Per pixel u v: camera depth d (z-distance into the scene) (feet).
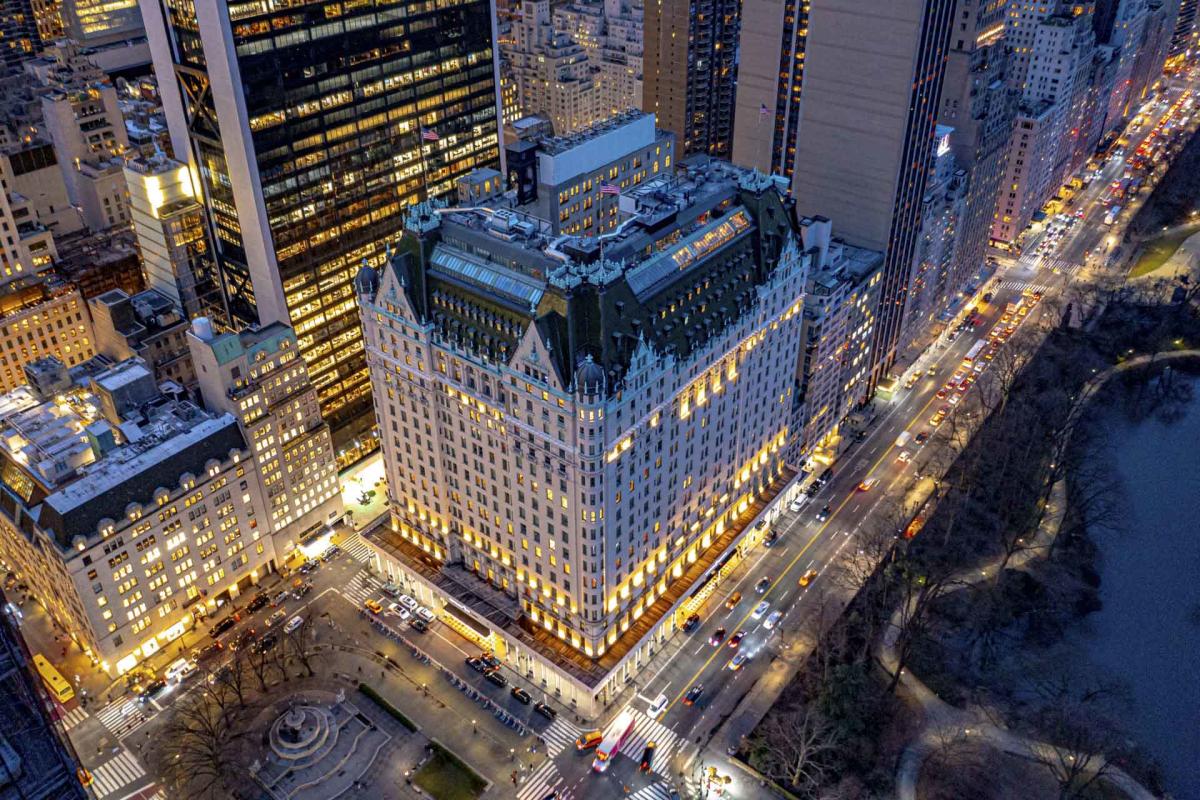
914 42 641.40
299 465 644.69
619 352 480.23
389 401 590.96
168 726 540.93
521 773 518.78
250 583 639.35
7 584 636.89
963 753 520.42
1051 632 602.03
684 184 590.55
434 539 621.31
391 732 541.34
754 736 534.78
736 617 612.29
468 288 518.37
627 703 556.51
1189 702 558.56
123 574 550.77
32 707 242.37
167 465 565.12
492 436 528.22
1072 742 509.35
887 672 570.05
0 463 583.17
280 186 624.18
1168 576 650.84
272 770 517.55
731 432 607.37
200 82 597.11
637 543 542.57
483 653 592.60
